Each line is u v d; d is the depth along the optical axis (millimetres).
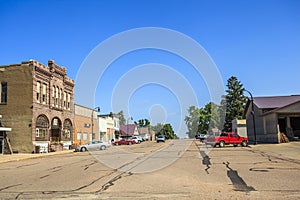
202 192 9445
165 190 9914
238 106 73938
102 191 10086
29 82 35875
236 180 11484
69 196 9445
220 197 8672
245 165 16234
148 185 10914
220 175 12852
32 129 35188
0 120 35938
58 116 41625
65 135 43719
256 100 47500
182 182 11344
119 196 9219
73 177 13570
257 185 10367
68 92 45375
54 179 13195
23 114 35531
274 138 37906
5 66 36688
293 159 19219
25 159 27734
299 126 44438
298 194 8836
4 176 14984
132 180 12156
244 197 8594
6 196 9672
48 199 9078
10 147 35188
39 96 37250
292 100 45844
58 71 41875
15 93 36031
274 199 8266
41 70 37562
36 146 35344
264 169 14422
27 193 10102
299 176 12109
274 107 42844
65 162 21703
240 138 35156
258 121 45625
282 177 11914
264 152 25312
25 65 36188
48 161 23719
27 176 14625
